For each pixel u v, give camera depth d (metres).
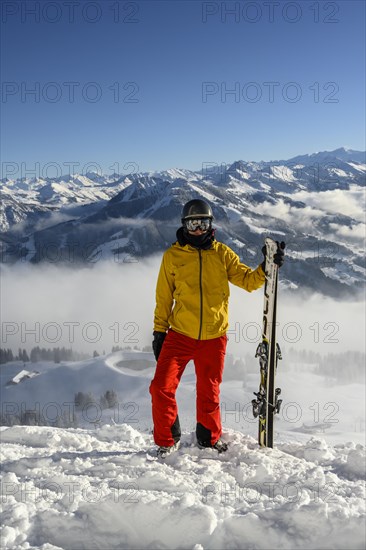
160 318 3.36
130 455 3.12
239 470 2.82
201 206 3.19
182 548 1.98
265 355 3.35
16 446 3.70
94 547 2.00
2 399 94.19
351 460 3.01
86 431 4.31
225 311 3.30
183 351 3.25
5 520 2.11
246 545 1.96
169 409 3.17
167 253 3.29
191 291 3.21
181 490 2.51
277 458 3.12
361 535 1.92
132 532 2.05
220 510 2.18
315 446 3.45
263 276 3.31
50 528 2.08
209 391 3.26
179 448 3.29
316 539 1.95
